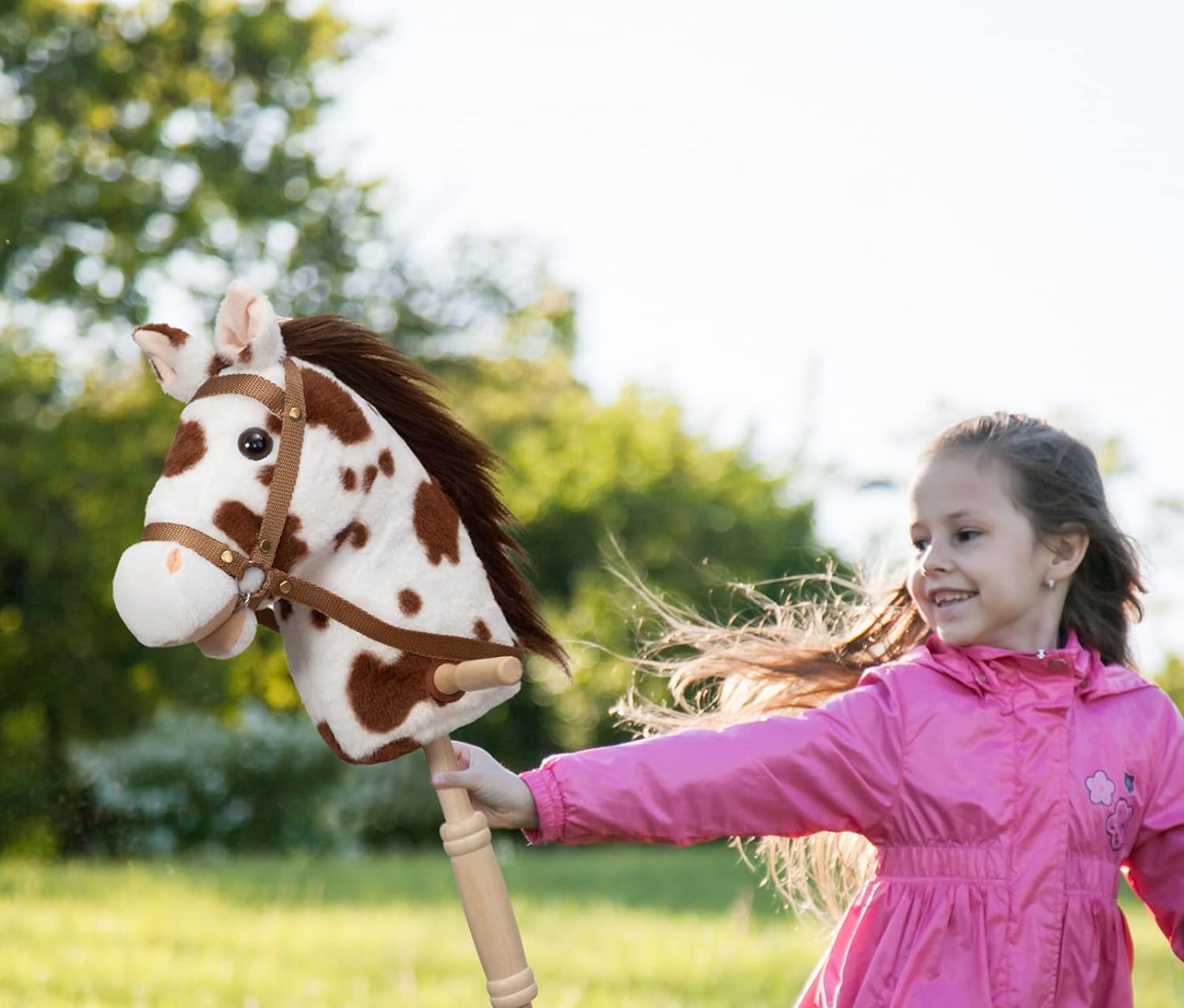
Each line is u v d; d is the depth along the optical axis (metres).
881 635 2.88
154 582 1.95
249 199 14.98
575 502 15.30
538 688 14.20
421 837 14.77
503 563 2.28
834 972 2.48
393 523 2.13
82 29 14.68
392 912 7.71
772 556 15.52
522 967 2.18
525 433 17.52
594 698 14.14
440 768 2.20
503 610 2.27
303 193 15.80
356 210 16.53
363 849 14.70
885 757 2.46
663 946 6.64
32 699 13.57
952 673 2.50
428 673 2.13
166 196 14.71
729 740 2.41
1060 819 2.42
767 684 2.88
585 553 15.28
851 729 2.46
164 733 14.69
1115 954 2.46
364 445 2.11
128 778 14.01
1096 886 2.44
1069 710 2.48
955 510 2.54
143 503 13.42
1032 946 2.38
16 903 7.22
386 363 2.21
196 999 5.25
